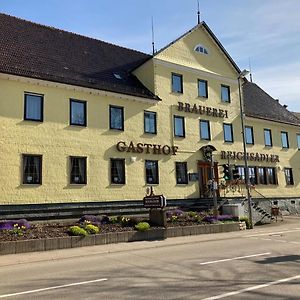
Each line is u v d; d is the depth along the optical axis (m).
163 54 27.98
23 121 20.69
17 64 21.33
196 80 29.88
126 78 27.36
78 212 21.89
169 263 11.80
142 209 24.66
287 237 19.11
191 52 29.95
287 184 36.59
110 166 23.86
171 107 27.84
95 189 22.92
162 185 26.28
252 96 38.12
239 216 25.23
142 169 25.41
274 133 36.41
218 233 21.23
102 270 10.95
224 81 31.98
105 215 22.72
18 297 8.02
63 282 9.41
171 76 28.28
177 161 27.47
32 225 18.64
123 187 24.20
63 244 15.77
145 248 15.98
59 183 21.50
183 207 26.97
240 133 32.59
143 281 9.20
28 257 13.74
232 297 7.49
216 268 10.67
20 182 20.11
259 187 33.53
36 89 21.42
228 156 31.05
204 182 28.91
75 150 22.45
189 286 8.52
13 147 20.16
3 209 19.41
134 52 31.73
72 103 22.83
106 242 17.11
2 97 20.16
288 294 7.64
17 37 23.91
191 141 28.59
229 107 32.00
